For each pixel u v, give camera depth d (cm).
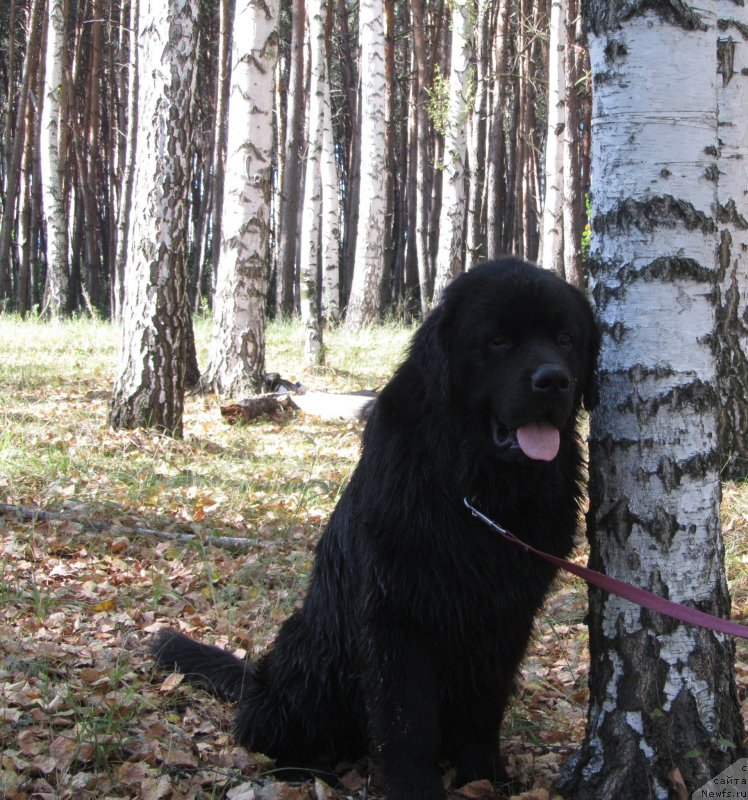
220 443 607
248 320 761
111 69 2212
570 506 267
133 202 588
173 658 311
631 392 255
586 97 1616
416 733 257
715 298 257
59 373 840
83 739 276
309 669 279
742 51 495
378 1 1348
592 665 263
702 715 252
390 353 1056
